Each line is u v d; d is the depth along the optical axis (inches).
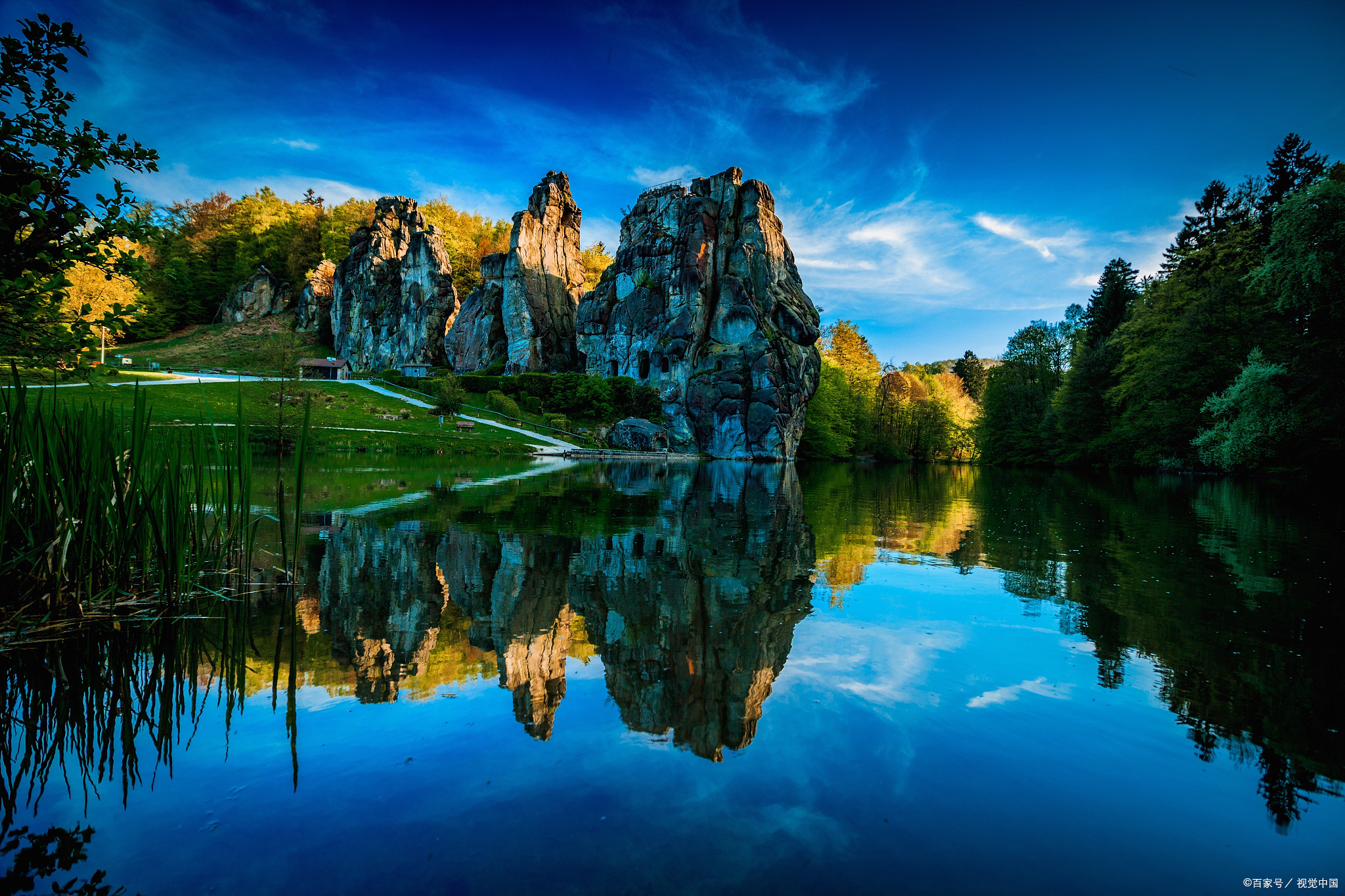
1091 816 117.3
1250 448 942.4
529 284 2706.7
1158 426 1429.6
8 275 206.2
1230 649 213.5
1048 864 103.1
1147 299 1689.2
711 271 2327.8
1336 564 368.5
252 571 302.2
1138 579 325.1
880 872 99.9
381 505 561.6
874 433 3031.5
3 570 200.5
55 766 130.4
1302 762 137.9
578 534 432.5
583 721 154.1
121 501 231.0
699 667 192.9
